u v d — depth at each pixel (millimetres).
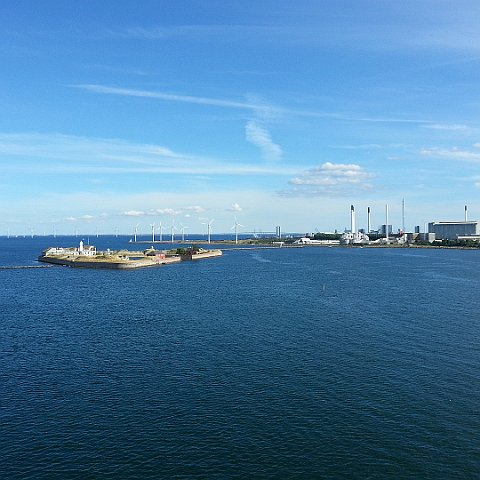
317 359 61531
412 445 38188
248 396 48375
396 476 34031
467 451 37281
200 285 149625
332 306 105188
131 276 181500
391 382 52250
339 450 37469
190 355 63844
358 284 148125
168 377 54562
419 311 97812
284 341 71438
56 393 49625
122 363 60219
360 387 50781
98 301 115750
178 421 42688
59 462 36094
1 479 33812
